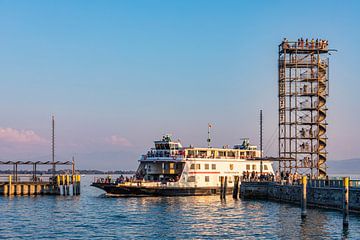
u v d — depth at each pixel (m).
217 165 107.69
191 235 59.38
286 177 100.56
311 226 62.53
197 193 104.62
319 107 104.38
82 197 105.12
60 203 93.00
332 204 74.56
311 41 105.50
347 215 60.31
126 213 78.50
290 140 104.44
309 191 80.56
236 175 109.94
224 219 71.25
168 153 106.12
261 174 103.94
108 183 99.88
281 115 105.06
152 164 107.12
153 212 79.50
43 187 110.69
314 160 104.12
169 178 106.25
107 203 91.88
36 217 74.50
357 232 57.97
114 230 62.94
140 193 101.44
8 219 72.56
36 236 59.09
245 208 83.56
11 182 109.44
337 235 56.72
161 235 59.53
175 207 85.75
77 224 67.75
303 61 105.50
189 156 106.25
